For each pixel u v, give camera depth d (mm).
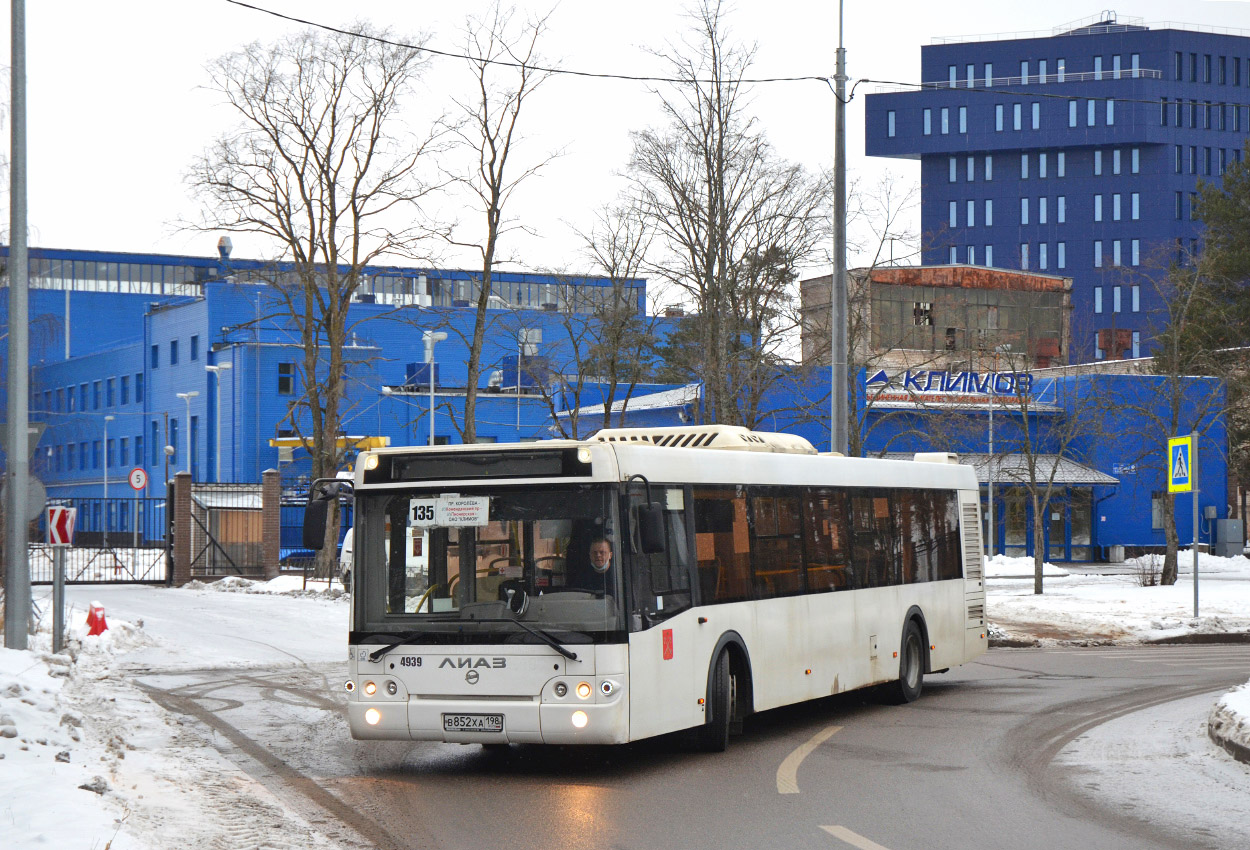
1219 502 62750
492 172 40812
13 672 15820
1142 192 128875
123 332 113688
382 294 93750
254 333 77312
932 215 134625
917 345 68000
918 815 10266
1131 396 60219
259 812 9914
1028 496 59875
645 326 44406
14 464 19062
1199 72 129625
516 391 77562
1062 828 9773
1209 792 11195
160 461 86500
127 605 33125
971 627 20031
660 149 38250
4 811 8625
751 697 13922
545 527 11969
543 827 9773
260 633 26797
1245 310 63750
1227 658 24219
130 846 7973
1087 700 17938
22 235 19406
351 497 13305
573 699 11625
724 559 13742
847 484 16734
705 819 10102
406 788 11359
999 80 131625
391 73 40281
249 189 40281
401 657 12008
